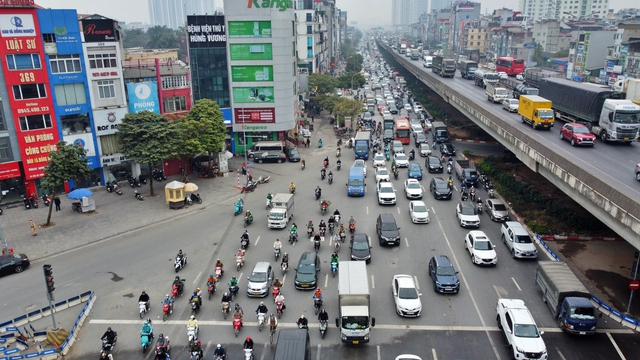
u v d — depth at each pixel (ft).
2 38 161.99
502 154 229.04
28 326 101.65
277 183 199.93
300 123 304.30
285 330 82.43
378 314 101.86
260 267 114.21
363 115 329.93
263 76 234.79
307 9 435.94
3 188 173.99
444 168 216.74
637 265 104.83
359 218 157.38
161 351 86.74
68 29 173.58
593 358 86.02
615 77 320.50
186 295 111.55
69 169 154.40
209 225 154.61
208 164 212.84
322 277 118.83
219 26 228.02
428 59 466.70
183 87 213.25
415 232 145.18
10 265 124.36
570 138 153.89
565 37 542.16
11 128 168.96
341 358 87.71
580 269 119.14
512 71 358.43
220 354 84.58
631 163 130.31
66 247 139.54
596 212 103.76
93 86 182.70
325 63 572.92
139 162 173.37
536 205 158.30
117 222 157.79
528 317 89.30
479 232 130.72
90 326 100.48
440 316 100.42
